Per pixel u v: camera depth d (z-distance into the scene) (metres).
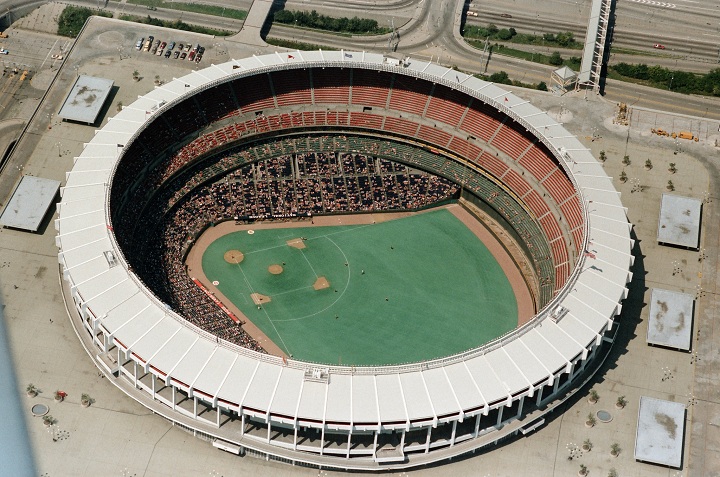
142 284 179.88
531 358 173.38
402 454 168.25
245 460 170.25
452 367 170.25
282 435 169.62
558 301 184.25
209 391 163.75
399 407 163.25
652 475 173.25
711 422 182.75
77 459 167.50
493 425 174.00
